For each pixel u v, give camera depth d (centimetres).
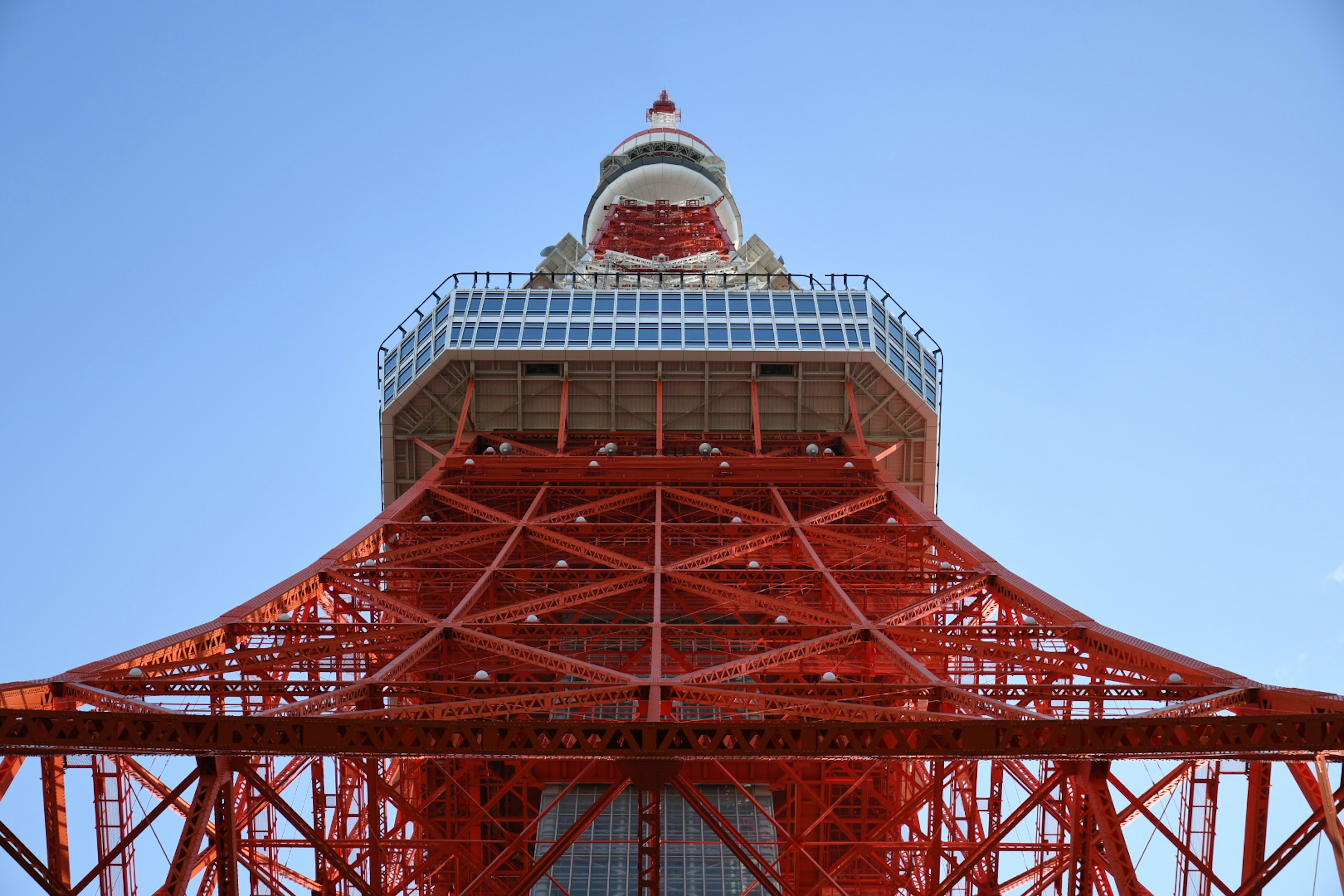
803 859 4112
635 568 4019
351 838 3447
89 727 2044
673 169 12394
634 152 12900
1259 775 2366
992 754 2061
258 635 3228
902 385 5938
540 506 5019
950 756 2058
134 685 2480
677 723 2095
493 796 4262
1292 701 2303
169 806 2166
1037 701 3084
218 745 2055
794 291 6462
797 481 5203
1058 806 2916
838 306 6300
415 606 4322
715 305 6300
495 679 3728
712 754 2077
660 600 3578
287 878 3161
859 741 2080
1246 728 2031
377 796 3108
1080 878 2259
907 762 3838
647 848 2405
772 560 4697
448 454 5556
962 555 4116
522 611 3588
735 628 3450
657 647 3094
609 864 3700
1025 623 3544
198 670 2830
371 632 3256
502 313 6147
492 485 5150
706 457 5372
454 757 2066
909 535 4778
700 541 4950
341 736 2069
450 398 5966
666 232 11119
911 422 6088
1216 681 2562
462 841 3158
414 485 5175
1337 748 1992
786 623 3447
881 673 3769
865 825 4166
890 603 4631
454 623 3331
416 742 2067
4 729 2022
